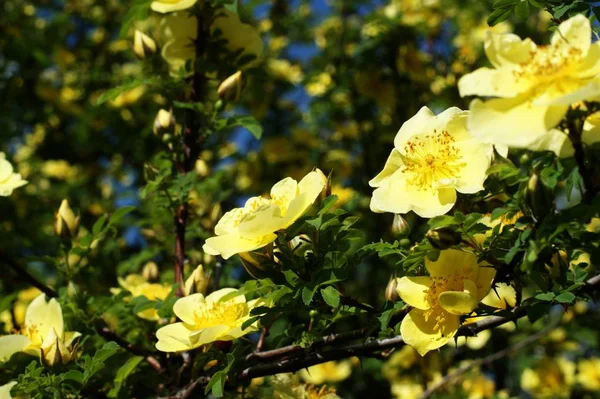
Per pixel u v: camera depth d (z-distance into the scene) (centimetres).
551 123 64
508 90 65
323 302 73
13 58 159
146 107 146
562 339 128
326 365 123
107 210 155
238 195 149
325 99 141
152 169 92
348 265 72
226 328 75
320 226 71
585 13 75
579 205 66
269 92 148
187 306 78
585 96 63
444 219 68
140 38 94
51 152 175
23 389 77
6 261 89
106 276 119
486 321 72
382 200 71
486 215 73
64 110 159
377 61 136
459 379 118
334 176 143
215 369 80
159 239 100
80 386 79
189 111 94
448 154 71
